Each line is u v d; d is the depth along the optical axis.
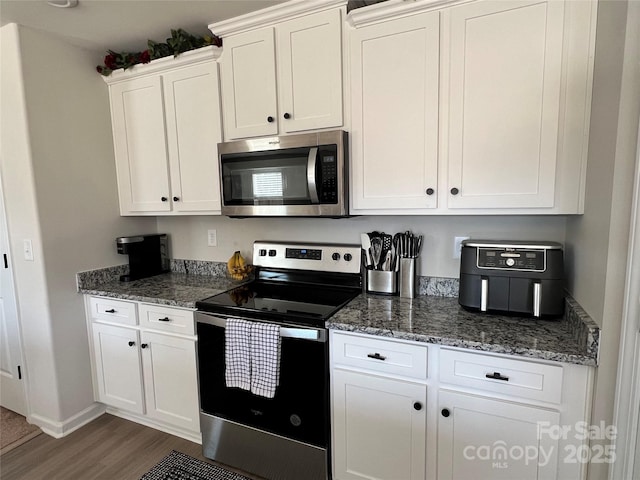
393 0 1.51
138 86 2.25
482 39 1.43
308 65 1.75
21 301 2.21
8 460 1.98
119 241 2.40
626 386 1.04
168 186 2.25
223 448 1.89
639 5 0.96
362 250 2.01
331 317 1.60
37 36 2.01
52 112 2.10
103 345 2.27
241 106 1.94
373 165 1.69
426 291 1.95
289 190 1.82
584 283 1.33
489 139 1.46
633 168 1.00
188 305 1.89
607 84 1.13
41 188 2.05
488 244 1.56
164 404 2.08
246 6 1.77
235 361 1.69
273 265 2.25
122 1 1.72
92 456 2.00
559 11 1.31
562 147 1.36
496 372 1.31
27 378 2.27
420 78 1.55
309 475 1.68
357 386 1.53
